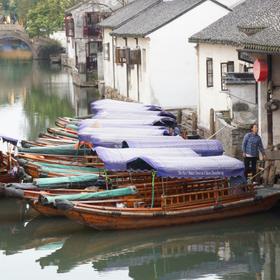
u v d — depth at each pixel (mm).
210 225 24172
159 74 43531
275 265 21375
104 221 23344
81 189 25234
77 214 22984
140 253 22594
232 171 23547
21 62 100000
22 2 115812
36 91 65000
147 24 46281
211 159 23859
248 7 34969
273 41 24438
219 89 34875
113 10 69688
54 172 27016
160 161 23234
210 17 43031
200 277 20703
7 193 25453
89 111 51469
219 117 32000
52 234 24141
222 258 21969
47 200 23547
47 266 21797
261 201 24672
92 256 22547
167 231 23766
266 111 27281
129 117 34000
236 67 32875
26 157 28984
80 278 20875
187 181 24641
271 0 30812
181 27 43156
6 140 30422
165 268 21438
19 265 21938
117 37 53469
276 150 25641
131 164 23797
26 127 45000
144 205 24047
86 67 69062
